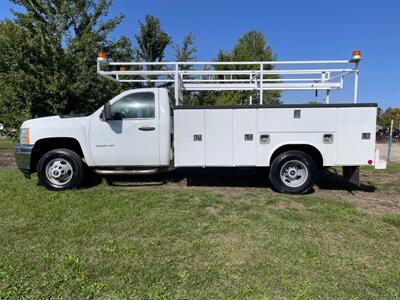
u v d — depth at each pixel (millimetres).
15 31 11117
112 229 4637
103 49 12375
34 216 5148
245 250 4020
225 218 5160
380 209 5805
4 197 6219
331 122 6441
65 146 7234
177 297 3020
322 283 3303
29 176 7367
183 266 3594
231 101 15430
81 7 12180
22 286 3146
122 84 12133
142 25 15805
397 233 4695
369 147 6430
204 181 7867
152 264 3625
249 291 3131
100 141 6875
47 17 11977
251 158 6609
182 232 4559
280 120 6512
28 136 6922
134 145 6879
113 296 3023
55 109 11242
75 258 3701
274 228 4754
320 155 6633
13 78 10969
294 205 5914
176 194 6520
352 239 4434
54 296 3008
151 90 6918
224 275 3418
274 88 8312
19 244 4125
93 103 12195
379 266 3689
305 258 3834
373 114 6391
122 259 3730
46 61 11164
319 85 7973
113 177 8195
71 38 11898
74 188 6910
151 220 4996
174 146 6680
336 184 7848
